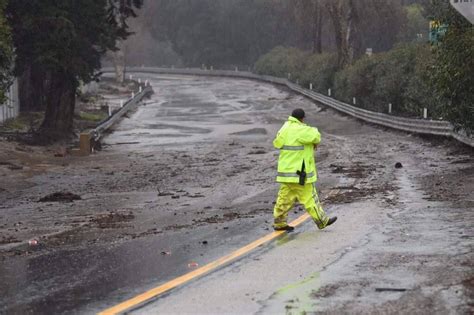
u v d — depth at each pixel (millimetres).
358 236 14930
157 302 10438
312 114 71625
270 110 77625
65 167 36500
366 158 35156
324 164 33406
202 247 14609
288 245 14352
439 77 30031
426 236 14570
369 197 21422
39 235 17203
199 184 28266
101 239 16188
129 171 34438
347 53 81125
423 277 11188
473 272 11328
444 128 39250
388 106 58312
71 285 11633
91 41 49281
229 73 144625
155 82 138125
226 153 41625
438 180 24781
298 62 111750
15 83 62094
